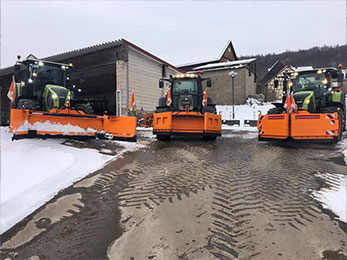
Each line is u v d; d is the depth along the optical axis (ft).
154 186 11.97
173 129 26.09
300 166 15.06
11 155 17.01
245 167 15.02
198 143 24.72
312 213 8.98
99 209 9.77
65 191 11.55
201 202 10.03
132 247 7.34
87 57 53.31
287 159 16.94
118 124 23.79
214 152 19.76
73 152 18.19
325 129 20.68
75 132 21.86
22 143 19.84
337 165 15.17
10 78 65.46
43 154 17.08
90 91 76.07
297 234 7.69
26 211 9.70
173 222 8.57
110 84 64.80
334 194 10.52
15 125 19.10
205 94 27.89
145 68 53.57
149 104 54.60
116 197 10.81
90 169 14.82
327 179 12.52
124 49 48.47
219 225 8.29
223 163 16.06
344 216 8.70
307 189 11.19
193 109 29.78
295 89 27.58
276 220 8.53
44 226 8.70
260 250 6.97
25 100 23.99
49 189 11.66
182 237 7.70
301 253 6.81
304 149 20.39
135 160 17.16
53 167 14.70
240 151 20.06
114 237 7.89
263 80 134.92
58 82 27.37
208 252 6.93
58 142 21.70
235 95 89.71
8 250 7.50
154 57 54.44
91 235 8.05
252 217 8.75
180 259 6.70
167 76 61.16
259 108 83.05
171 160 17.07
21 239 8.01
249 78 93.76
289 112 21.98
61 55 53.57
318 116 20.92
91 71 59.57
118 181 12.79
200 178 12.99
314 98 24.94
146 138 29.07
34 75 25.72
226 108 86.74
